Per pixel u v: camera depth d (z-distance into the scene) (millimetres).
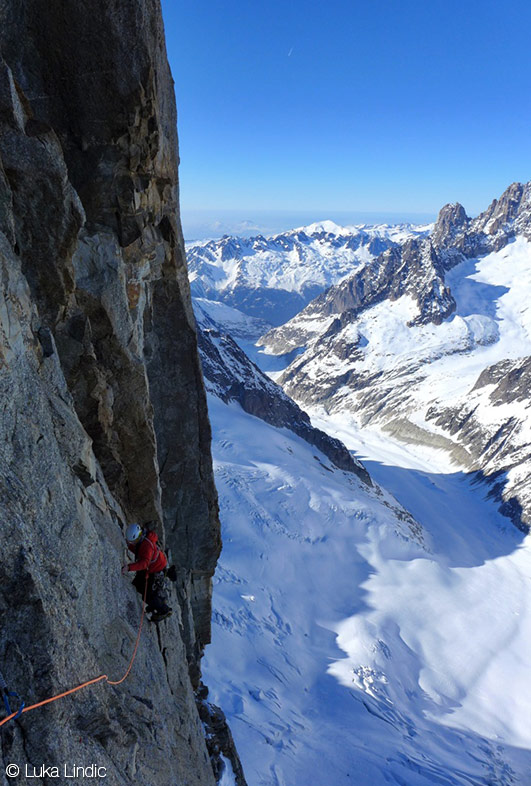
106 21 9258
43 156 8500
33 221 8773
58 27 9219
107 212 10828
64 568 7137
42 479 7109
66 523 7555
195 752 11898
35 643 5883
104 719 6852
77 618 7250
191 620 17641
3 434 6414
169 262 13766
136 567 9609
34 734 5641
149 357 14805
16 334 7199
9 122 8203
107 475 12023
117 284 11250
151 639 10617
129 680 8688
